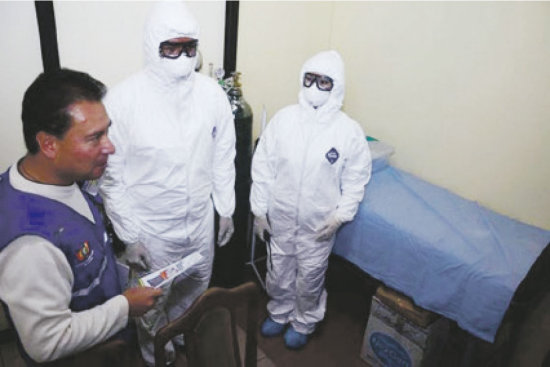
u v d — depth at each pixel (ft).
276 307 6.56
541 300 4.64
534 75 5.42
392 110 7.25
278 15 7.03
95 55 5.48
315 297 6.11
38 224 2.50
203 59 6.50
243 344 5.29
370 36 7.23
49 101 2.45
